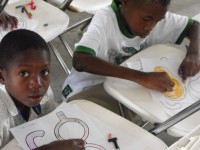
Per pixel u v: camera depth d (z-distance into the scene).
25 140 0.78
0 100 0.84
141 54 1.19
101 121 0.87
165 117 0.95
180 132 0.91
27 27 1.34
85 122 0.85
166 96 1.02
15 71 0.82
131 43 1.27
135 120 1.27
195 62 1.16
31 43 0.82
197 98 1.03
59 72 2.02
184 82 1.09
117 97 1.02
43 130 0.81
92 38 1.15
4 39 0.84
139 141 0.82
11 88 0.86
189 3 2.80
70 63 2.11
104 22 1.19
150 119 0.96
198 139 0.63
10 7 1.45
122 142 0.81
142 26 1.17
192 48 1.24
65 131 0.82
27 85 0.83
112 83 1.05
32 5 1.47
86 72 1.18
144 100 1.00
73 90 1.29
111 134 0.83
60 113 0.87
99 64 1.10
